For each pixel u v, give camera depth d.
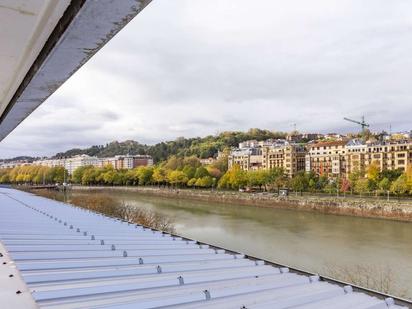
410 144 86.19
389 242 32.16
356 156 95.44
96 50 1.45
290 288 5.45
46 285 4.80
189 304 4.42
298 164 109.50
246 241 32.81
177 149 189.38
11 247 7.20
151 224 35.88
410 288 20.20
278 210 58.28
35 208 18.12
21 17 1.23
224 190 91.44
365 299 5.16
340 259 26.44
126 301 4.28
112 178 115.19
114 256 7.14
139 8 1.09
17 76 2.02
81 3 1.07
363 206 51.34
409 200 58.50
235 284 5.45
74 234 9.69
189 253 7.86
